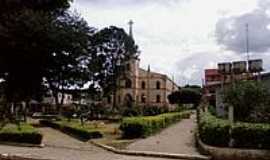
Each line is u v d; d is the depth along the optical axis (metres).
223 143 17.41
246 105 28.11
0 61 38.38
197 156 17.44
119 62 77.25
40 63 39.91
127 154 18.70
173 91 115.06
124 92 108.31
